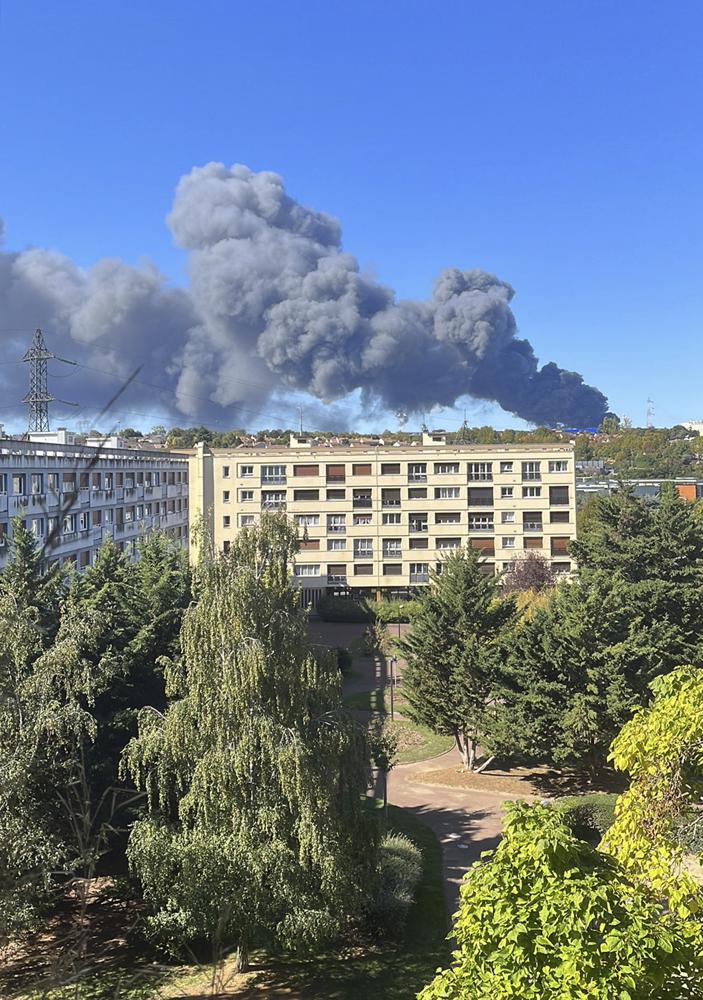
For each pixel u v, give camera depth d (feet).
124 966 56.80
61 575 86.02
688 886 31.42
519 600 166.09
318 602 220.23
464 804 93.45
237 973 57.52
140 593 85.81
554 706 90.99
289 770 52.80
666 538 135.64
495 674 97.96
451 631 102.12
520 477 221.46
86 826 40.42
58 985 35.06
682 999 23.73
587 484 385.50
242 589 56.34
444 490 222.07
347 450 221.87
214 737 55.21
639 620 98.43
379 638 177.88
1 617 53.67
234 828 53.78
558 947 23.68
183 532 239.09
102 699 76.84
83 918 39.27
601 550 145.48
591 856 27.37
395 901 63.82
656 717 36.63
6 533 131.75
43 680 54.24
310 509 222.07
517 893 25.23
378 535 222.07
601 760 98.89
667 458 486.38
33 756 51.13
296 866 53.42
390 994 55.36
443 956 61.00
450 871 75.46
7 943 45.60
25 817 49.75
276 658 56.08
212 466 231.71
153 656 82.38
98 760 70.33
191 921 53.01
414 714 104.42
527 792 96.68
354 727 58.34
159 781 55.72
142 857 54.13
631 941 23.26
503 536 221.46
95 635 60.39
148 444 316.19
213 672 55.83
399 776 103.55
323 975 58.13
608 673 88.89
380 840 60.08
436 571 117.60
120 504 187.21
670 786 35.32
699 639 113.70
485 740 95.96
